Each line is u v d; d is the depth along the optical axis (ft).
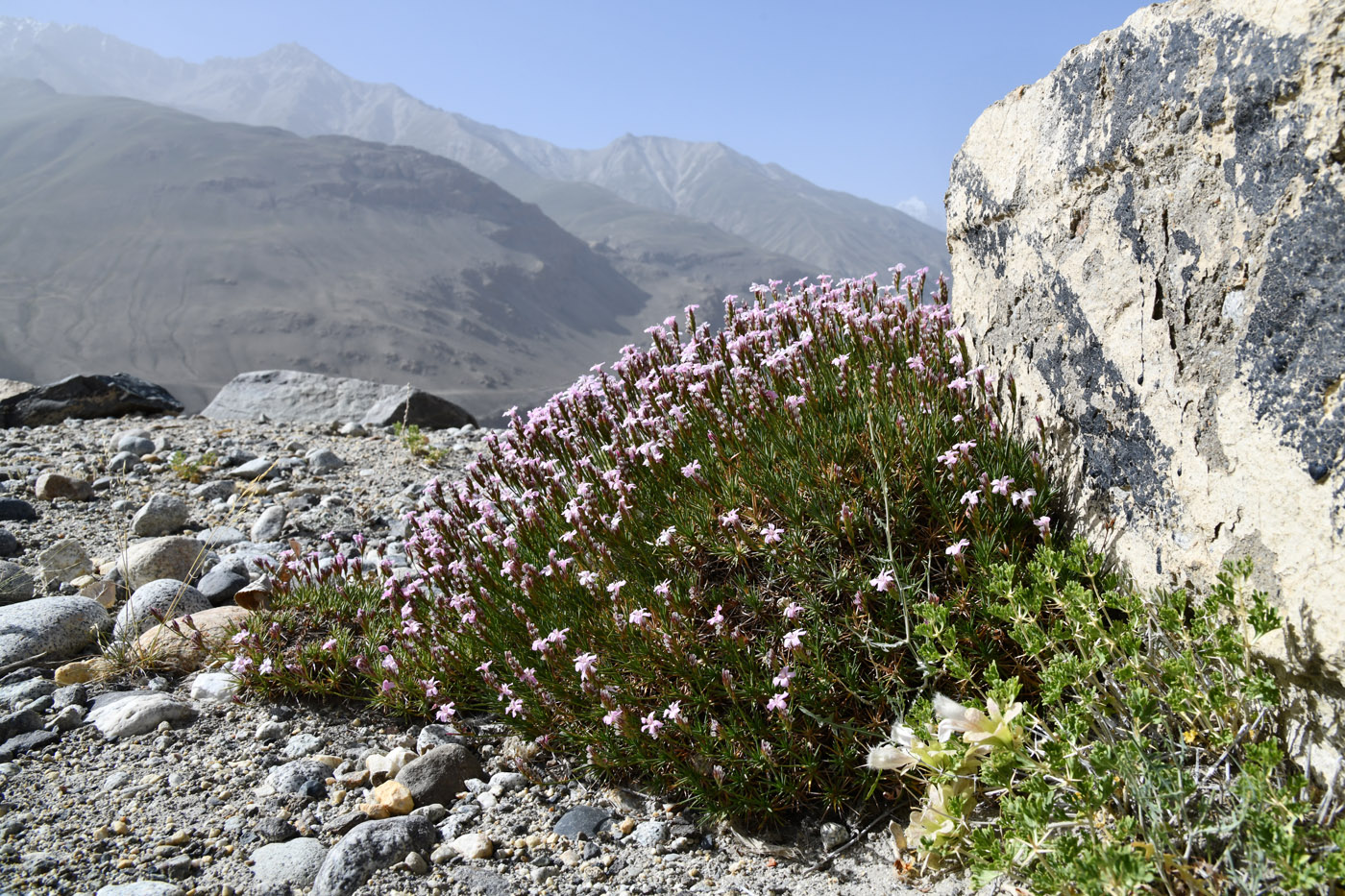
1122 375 1.66
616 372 2.66
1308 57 1.26
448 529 2.38
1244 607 1.30
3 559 2.84
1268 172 1.33
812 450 1.93
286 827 1.70
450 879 1.57
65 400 5.34
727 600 1.86
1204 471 1.45
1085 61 1.77
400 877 1.58
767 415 2.07
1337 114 1.23
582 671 1.71
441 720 2.04
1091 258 1.74
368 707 2.12
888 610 1.71
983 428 1.95
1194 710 1.33
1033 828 1.25
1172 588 1.53
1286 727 1.32
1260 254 1.35
